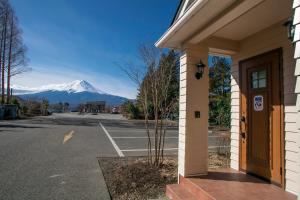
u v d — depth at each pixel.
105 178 4.86
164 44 4.63
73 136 11.43
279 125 3.65
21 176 4.91
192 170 4.21
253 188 3.55
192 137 4.25
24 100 35.34
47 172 5.23
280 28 3.74
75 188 4.29
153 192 4.19
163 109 6.25
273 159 3.74
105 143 9.70
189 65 4.31
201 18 3.44
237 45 4.68
